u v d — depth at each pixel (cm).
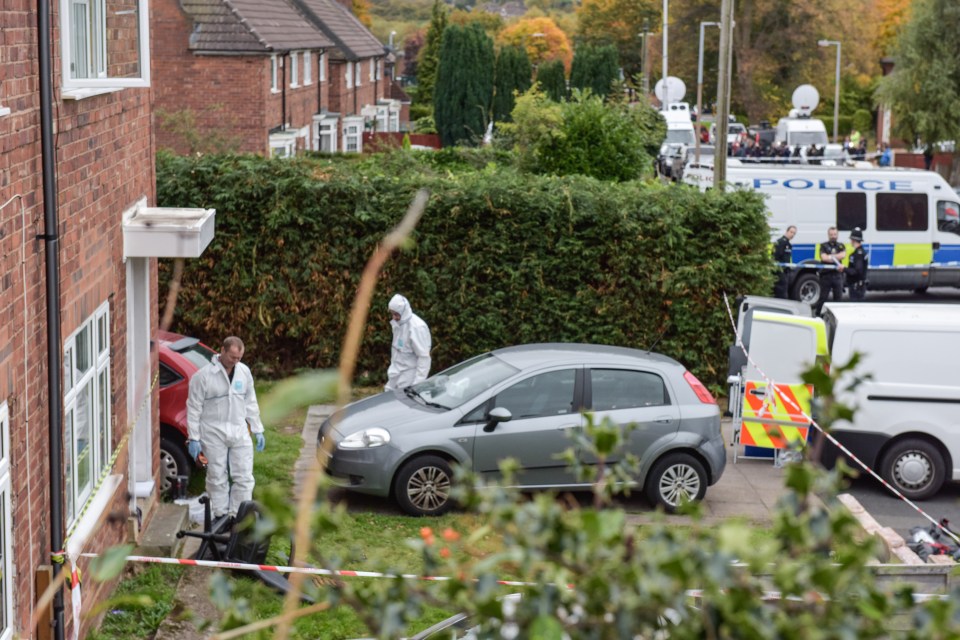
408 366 3816
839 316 3644
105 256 2438
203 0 9962
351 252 4600
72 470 2192
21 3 1822
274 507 581
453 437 3184
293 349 4722
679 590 575
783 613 591
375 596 636
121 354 2630
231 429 2911
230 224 4578
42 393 1955
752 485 3569
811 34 19412
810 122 13975
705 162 11069
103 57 2427
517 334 4644
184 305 4644
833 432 3584
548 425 3222
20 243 1819
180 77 9869
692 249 4578
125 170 2653
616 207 4572
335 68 13250
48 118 1928
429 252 4606
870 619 602
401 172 4922
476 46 15000
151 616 2373
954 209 7056
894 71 13525
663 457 3262
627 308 4622
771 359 3728
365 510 3244
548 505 608
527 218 4575
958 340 3544
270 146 10094
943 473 3553
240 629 642
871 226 7006
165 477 3241
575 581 605
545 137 6341
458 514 3180
